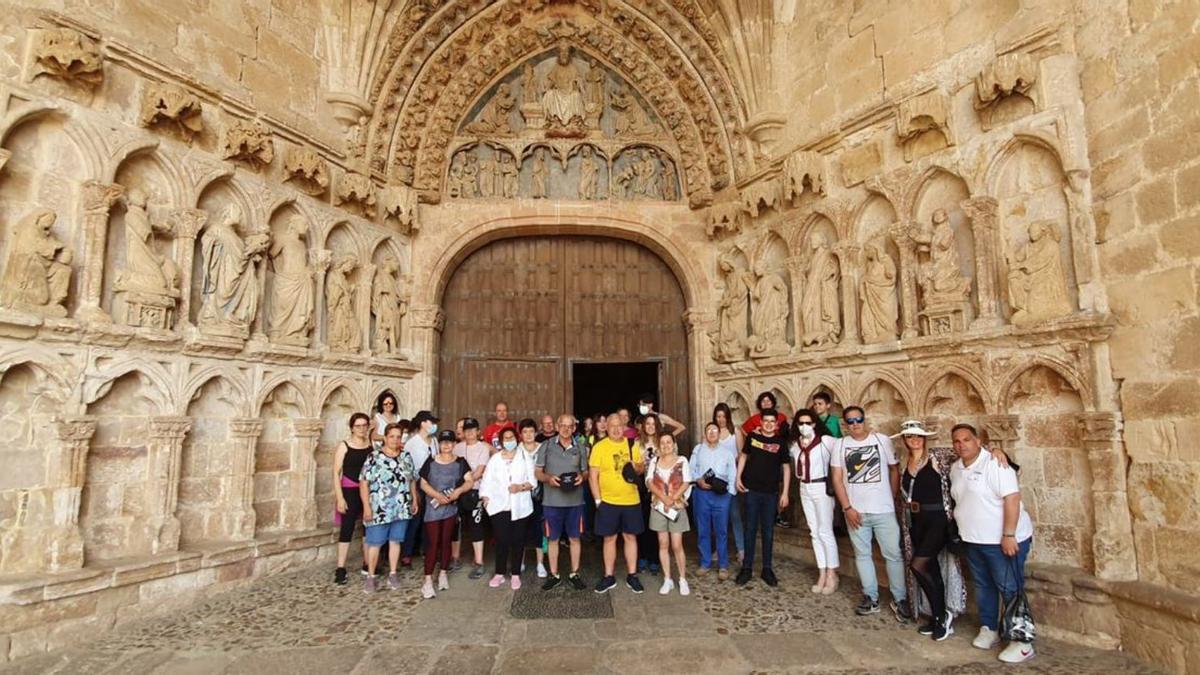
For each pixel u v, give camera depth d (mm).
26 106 5906
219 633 5801
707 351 10945
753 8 9711
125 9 6805
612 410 19609
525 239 11750
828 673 4906
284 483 8375
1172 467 5125
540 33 11203
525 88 11469
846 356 8289
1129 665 5043
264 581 7449
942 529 5555
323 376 8945
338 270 9414
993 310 6664
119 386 6621
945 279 7141
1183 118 5094
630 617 6141
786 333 9570
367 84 9812
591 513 8961
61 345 6027
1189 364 5004
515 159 11375
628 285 11766
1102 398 5723
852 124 8398
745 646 5410
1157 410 5266
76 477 6016
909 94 7715
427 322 10750
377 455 7094
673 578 7535
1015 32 6574
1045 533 6145
